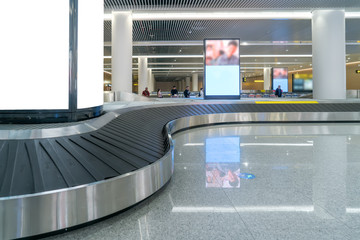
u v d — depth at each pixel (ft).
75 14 13.84
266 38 66.74
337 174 13.29
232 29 57.57
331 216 8.54
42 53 13.28
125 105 30.35
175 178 12.74
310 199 10.01
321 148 19.88
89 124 13.41
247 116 37.40
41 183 7.95
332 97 43.06
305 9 43.50
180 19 48.60
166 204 9.61
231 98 47.50
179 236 7.32
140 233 7.50
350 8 43.19
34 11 13.10
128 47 45.34
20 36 13.03
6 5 12.83
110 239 7.18
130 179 9.00
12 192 7.36
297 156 17.29
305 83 123.13
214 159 16.51
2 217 6.62
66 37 13.64
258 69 137.80
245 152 18.49
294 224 8.00
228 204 9.57
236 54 47.03
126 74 45.44
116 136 13.71
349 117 38.24
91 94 15.99
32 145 10.01
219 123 36.04
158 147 14.98
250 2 40.78
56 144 10.45
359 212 8.83
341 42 42.91
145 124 20.44
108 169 9.71
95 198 7.97
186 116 31.22
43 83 13.33
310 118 38.06
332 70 42.88
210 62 47.16
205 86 47.42
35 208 6.98
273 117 37.78
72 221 7.51
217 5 42.06
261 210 9.05
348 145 21.07
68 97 13.79
